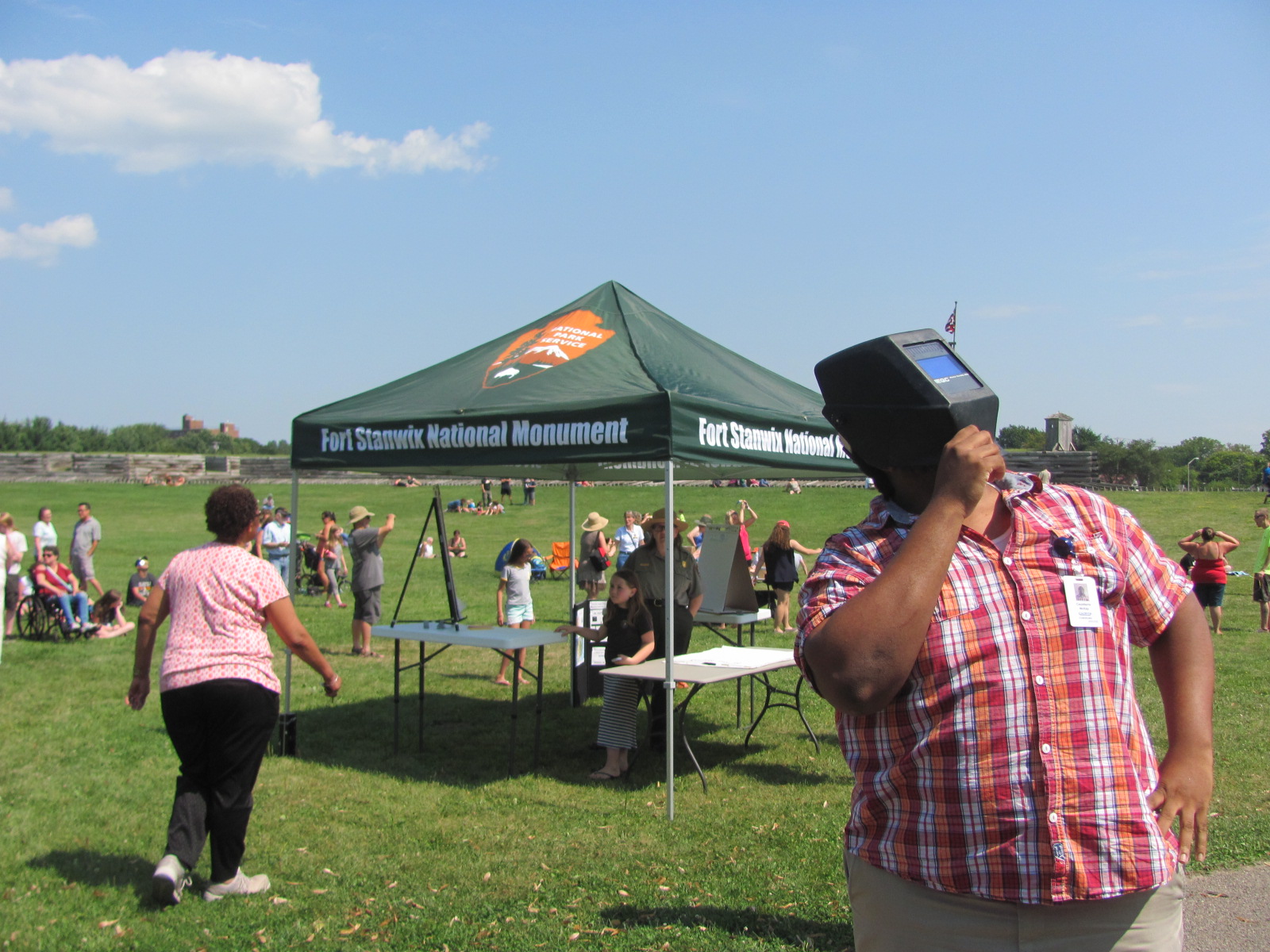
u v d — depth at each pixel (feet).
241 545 15.60
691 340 26.25
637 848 17.11
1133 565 5.90
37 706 28.81
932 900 5.43
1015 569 5.52
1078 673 5.36
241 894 14.93
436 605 57.41
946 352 5.88
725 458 20.33
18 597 42.45
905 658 5.10
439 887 15.29
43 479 203.21
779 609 44.98
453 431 21.71
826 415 6.20
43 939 13.37
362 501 156.15
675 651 23.84
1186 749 5.67
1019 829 5.20
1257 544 91.20
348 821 18.61
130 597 52.13
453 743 25.17
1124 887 5.15
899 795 5.55
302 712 28.76
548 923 13.84
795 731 26.78
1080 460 144.36
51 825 18.33
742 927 13.69
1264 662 36.99
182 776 14.94
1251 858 16.33
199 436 429.79
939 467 5.34
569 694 31.68
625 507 139.03
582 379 21.81
